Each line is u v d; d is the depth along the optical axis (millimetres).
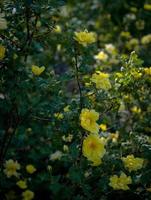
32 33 1464
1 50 1366
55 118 1407
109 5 2387
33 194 1602
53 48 2070
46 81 1400
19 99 1433
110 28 2541
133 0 2316
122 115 1769
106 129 1654
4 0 1420
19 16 1438
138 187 1510
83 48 1424
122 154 1485
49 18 1525
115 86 1462
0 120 1762
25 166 1748
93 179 1461
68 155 1420
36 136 1888
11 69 1406
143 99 1609
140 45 2377
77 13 2668
